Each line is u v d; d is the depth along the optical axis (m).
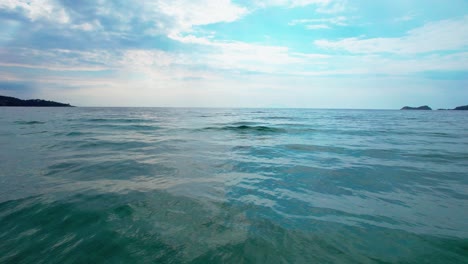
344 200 4.99
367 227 3.82
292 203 4.79
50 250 3.19
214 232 3.65
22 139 13.11
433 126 27.50
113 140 13.34
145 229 3.72
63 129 18.89
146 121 30.86
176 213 4.27
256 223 3.94
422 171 7.34
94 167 7.43
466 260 3.01
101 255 3.11
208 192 5.36
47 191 5.29
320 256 3.09
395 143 13.45
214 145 12.17
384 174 6.98
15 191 5.26
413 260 3.01
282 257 3.06
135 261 3.00
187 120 34.28
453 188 5.78
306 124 27.58
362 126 25.78
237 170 7.33
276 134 17.47
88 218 4.05
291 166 7.87
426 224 3.94
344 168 7.65
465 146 12.44
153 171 7.09
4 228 3.71
